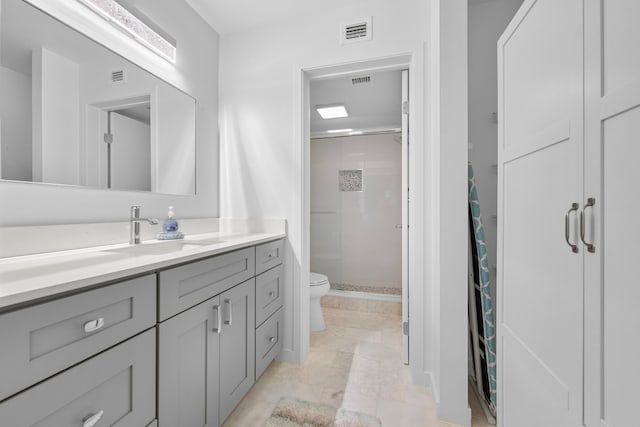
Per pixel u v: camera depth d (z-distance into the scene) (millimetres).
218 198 2082
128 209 1408
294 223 1925
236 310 1359
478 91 1774
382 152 3463
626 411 527
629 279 522
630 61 521
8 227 946
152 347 874
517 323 985
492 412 1411
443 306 1378
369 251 3492
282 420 1368
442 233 1378
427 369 1671
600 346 594
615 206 558
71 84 1142
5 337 535
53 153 1077
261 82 1995
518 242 977
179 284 989
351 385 1656
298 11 1851
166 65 1643
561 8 733
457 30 1361
